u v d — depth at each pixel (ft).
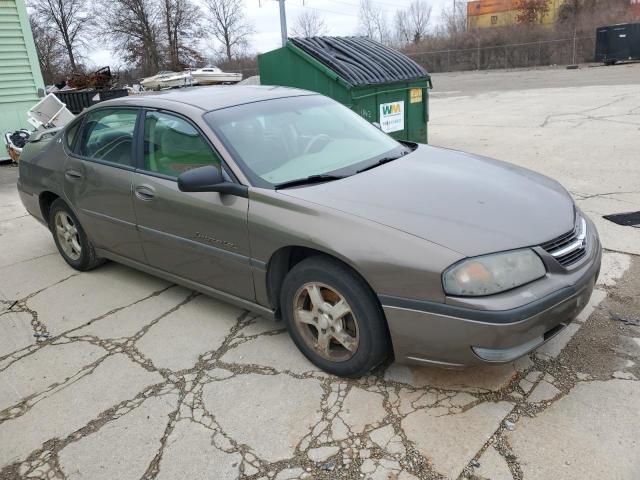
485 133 33.63
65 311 13.83
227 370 10.69
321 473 8.02
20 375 11.18
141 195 12.49
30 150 17.22
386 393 9.60
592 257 9.48
